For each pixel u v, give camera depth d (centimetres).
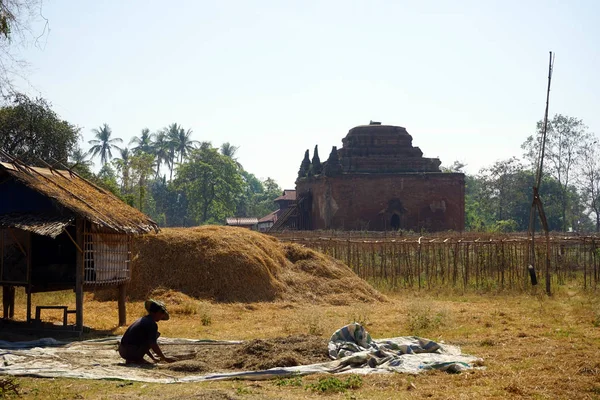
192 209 10056
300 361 1094
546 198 9188
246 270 2195
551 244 3188
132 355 1112
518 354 1174
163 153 11994
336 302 2244
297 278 2367
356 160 6241
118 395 860
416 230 6062
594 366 1037
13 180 1491
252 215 13000
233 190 9931
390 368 1039
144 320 1132
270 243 2562
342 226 6016
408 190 6100
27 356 1157
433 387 922
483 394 877
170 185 10838
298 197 7106
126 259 1638
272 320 1780
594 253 2841
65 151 4681
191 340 1341
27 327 1508
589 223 10681
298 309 2052
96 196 1617
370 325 1641
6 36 1397
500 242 2916
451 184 6134
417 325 1583
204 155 9931
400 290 2703
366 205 6062
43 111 4594
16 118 4409
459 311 1945
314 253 2592
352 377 963
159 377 1007
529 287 2667
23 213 1462
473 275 3053
